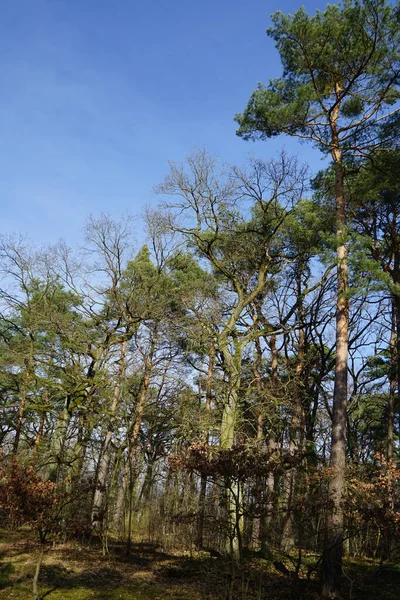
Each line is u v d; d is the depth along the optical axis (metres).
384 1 12.80
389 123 13.74
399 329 18.50
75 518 14.01
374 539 15.78
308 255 19.38
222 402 16.55
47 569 11.96
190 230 19.31
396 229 17.72
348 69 14.12
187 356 20.95
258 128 15.55
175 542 17.25
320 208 17.23
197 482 18.11
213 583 11.36
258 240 19.34
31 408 18.23
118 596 10.21
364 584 12.36
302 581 11.67
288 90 15.03
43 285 20.50
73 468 17.44
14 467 9.62
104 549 14.79
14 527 17.23
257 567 12.70
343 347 13.11
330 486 11.67
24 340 20.08
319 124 14.73
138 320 18.86
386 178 13.62
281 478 15.61
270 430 18.64
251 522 14.98
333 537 11.02
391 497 11.33
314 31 13.38
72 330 18.34
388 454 19.02
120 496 20.98
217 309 18.05
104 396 18.08
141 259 23.62
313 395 22.56
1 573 11.16
